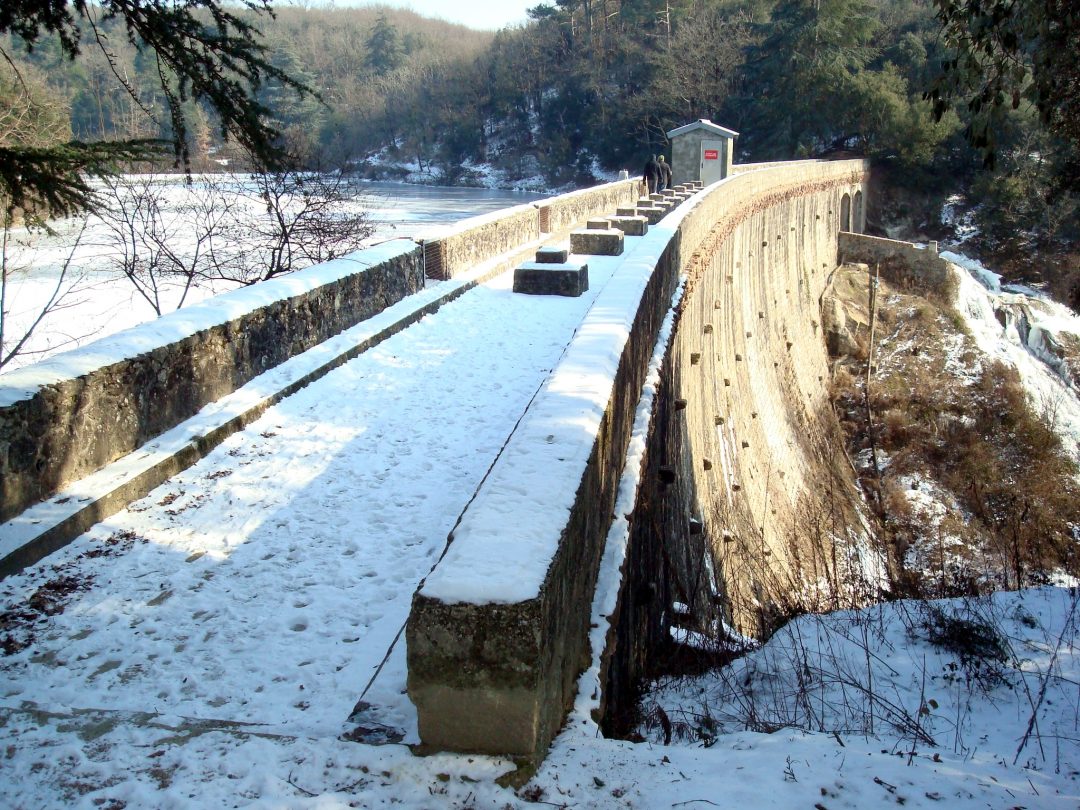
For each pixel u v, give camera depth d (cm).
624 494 714
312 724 423
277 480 720
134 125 2219
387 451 785
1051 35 750
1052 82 790
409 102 8656
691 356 1509
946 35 802
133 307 1709
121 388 716
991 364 3562
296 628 519
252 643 500
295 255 1853
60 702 439
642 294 978
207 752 387
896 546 2312
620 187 2922
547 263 1504
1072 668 718
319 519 655
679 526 1168
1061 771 533
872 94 5297
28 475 618
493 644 373
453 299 1409
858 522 2483
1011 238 4928
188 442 754
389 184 7912
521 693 375
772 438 2447
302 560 596
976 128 797
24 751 386
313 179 1688
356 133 8338
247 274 1742
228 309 895
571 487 471
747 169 3712
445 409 895
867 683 691
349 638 508
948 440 3164
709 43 6122
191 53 687
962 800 416
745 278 2659
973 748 571
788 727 554
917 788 421
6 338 1493
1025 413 3259
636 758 409
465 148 8669
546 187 7638
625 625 624
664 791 379
